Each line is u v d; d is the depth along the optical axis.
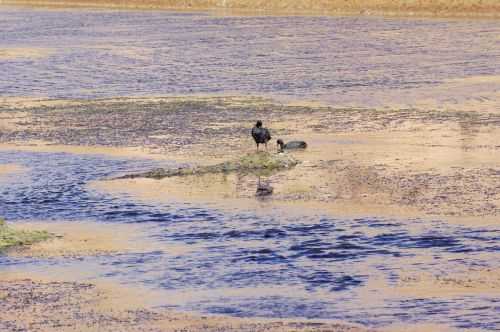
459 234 85.06
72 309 69.12
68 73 197.00
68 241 86.25
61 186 106.31
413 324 64.88
